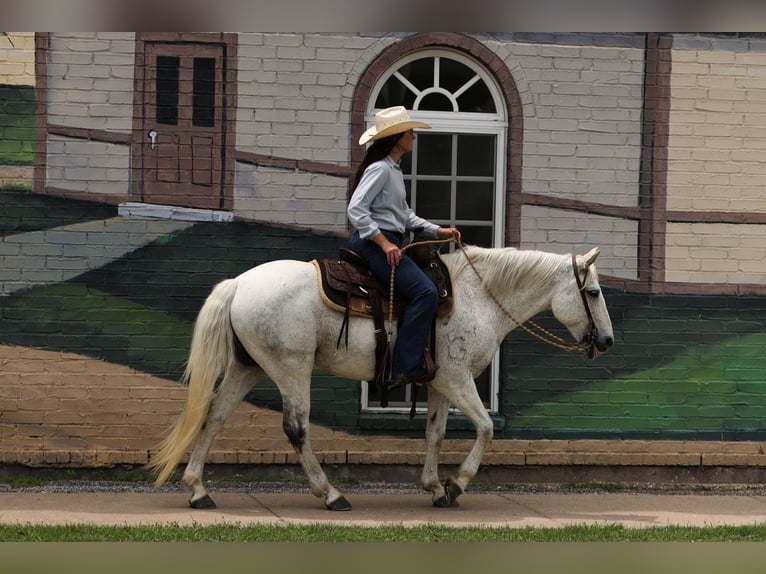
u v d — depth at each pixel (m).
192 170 11.47
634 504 10.74
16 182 11.28
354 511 9.91
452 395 9.98
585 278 10.13
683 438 11.98
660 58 11.95
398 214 9.88
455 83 11.97
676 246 11.98
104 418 11.37
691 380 11.98
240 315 9.59
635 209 11.93
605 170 11.91
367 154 9.95
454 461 11.64
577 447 11.86
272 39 11.55
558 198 11.87
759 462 11.97
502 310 10.14
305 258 11.57
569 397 11.87
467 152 12.00
